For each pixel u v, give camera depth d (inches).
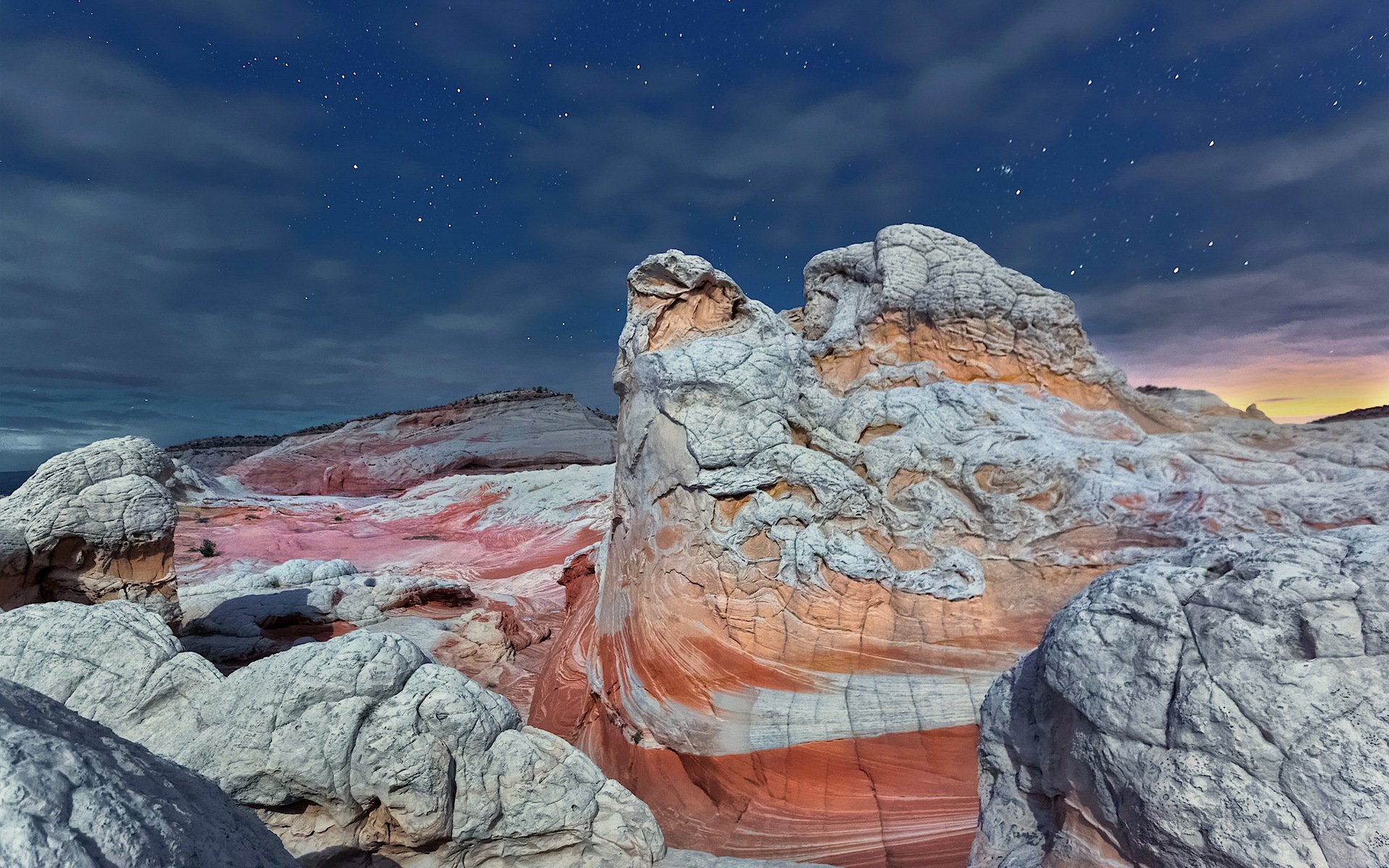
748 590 321.1
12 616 212.5
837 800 267.9
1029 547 319.6
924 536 334.3
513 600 740.0
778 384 378.3
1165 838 116.6
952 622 307.3
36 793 74.4
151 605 426.9
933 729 280.1
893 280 430.9
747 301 417.4
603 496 1258.0
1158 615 130.5
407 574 929.5
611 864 205.5
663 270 412.5
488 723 207.5
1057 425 364.8
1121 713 127.9
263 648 497.7
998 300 401.1
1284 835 105.1
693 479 346.9
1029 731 162.2
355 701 193.6
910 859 232.5
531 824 200.2
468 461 1987.0
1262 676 114.0
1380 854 97.9
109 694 201.0
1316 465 316.5
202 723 196.1
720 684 308.5
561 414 2230.6
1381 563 114.6
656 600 341.4
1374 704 105.7
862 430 376.5
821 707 292.8
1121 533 308.7
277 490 1934.1
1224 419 366.0
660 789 300.7
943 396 381.7
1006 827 157.4
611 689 352.8
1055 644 145.4
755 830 265.7
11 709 88.4
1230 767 112.7
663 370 374.0
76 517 396.8
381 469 1946.4
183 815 94.4
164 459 469.4
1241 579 124.9
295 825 193.6
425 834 188.2
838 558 321.7
